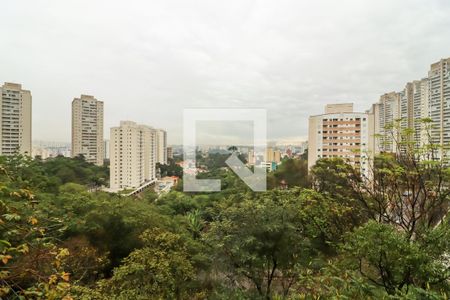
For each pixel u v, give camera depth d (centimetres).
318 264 566
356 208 615
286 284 633
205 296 633
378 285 361
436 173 461
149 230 762
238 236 571
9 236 246
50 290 214
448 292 311
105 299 435
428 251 354
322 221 640
